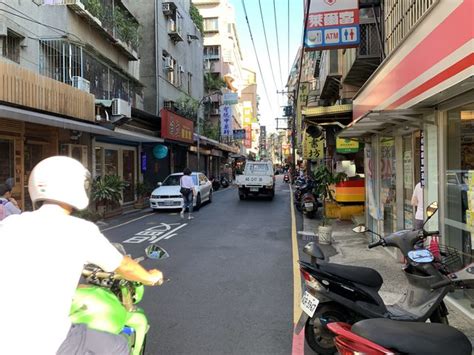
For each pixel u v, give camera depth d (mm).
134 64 21281
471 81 4043
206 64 51656
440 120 5793
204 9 54844
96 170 17422
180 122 24219
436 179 6027
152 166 24375
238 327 4859
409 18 6676
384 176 9203
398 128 7984
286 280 6828
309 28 9688
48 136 13617
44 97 11383
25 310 1938
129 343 2701
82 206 2268
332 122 13531
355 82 14875
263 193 22344
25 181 12562
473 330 4516
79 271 2121
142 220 14648
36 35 13336
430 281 3791
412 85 5785
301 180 18859
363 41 10875
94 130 13805
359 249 9117
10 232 2076
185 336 4613
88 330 2262
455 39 4180
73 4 13867
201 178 19609
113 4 18578
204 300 5844
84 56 15164
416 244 4184
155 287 6473
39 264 1997
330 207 14234
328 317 4109
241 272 7375
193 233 11711
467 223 5234
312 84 29516
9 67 9930
